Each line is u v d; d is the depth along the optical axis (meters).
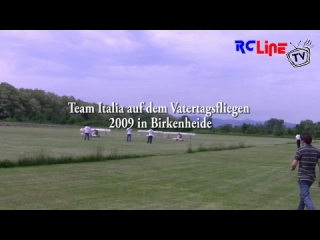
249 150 37.28
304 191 9.10
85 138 44.00
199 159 25.33
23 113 108.81
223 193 12.62
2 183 13.19
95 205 10.18
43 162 18.95
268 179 16.73
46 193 11.66
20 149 26.62
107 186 13.32
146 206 10.21
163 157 25.48
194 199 11.39
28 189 12.23
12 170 16.50
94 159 21.52
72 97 120.81
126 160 22.59
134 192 12.31
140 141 45.94
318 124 89.31
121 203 10.52
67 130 73.25
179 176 16.69
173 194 12.16
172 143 45.16
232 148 38.69
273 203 11.04
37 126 90.44
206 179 16.06
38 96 114.38
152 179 15.45
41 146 30.12
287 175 18.41
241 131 97.81
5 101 105.88
